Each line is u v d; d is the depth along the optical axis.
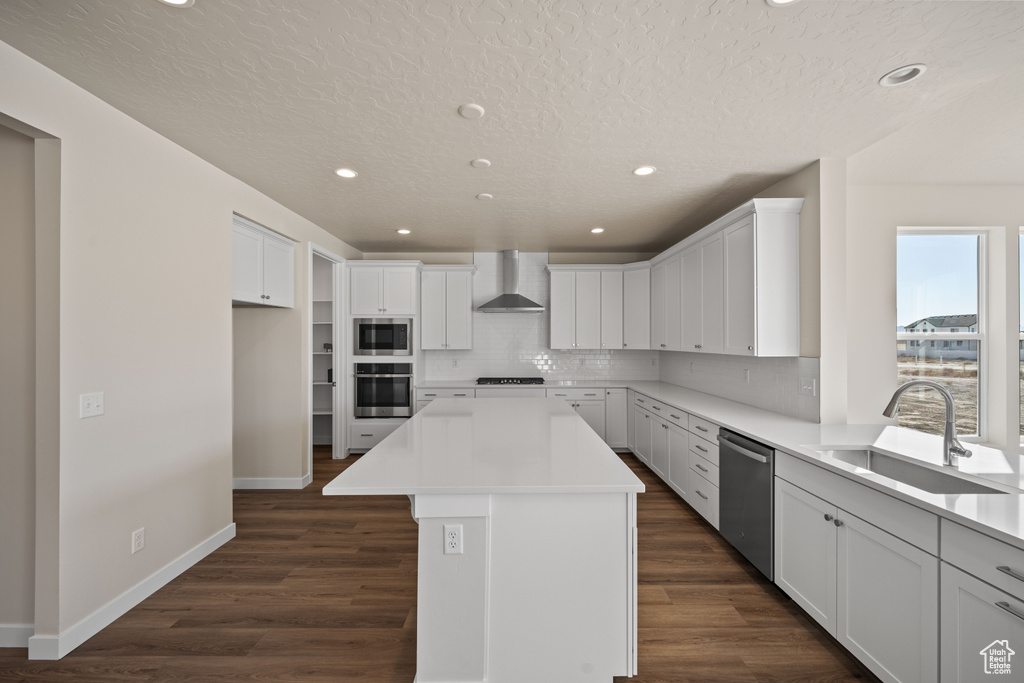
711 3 1.46
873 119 2.28
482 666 1.63
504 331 5.91
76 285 1.94
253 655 1.91
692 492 3.46
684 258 4.20
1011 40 1.65
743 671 1.81
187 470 2.63
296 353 4.12
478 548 1.62
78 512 1.96
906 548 1.54
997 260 3.38
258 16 1.52
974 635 1.31
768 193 3.33
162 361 2.42
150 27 1.57
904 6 1.47
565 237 4.99
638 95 2.04
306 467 4.22
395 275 5.27
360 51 1.72
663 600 2.32
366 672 1.81
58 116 1.86
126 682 1.75
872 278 3.29
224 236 2.95
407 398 5.28
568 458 1.97
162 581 2.44
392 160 2.79
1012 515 1.32
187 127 2.33
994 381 3.42
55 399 1.86
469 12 1.50
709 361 4.41
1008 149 2.73
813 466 2.04
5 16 1.51
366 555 2.84
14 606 1.95
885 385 3.28
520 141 2.53
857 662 1.86
